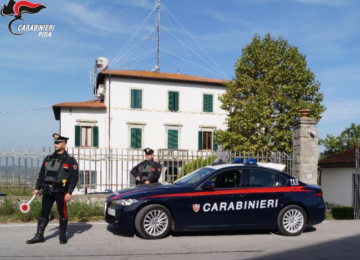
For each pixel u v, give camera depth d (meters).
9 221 9.51
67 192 7.32
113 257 6.38
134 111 36.44
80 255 6.46
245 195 8.35
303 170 12.95
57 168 7.27
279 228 8.53
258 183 8.56
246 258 6.58
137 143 36.34
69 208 10.20
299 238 8.41
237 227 8.28
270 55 26.81
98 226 9.16
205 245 7.47
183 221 7.96
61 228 7.31
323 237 8.57
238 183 8.45
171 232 8.69
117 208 7.85
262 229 8.73
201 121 38.34
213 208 8.13
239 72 27.70
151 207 7.81
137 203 7.78
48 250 6.76
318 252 7.14
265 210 8.45
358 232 9.26
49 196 7.32
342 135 31.52
